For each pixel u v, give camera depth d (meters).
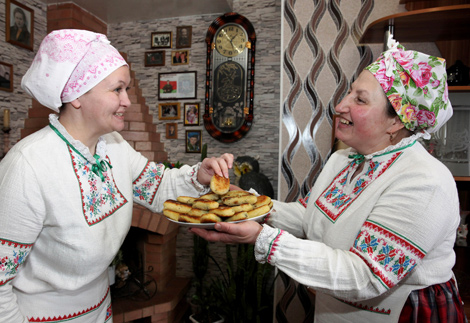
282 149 2.01
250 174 2.05
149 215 2.09
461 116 1.39
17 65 2.10
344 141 0.87
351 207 0.82
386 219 0.69
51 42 0.75
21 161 0.72
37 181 0.72
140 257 2.34
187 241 2.58
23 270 0.82
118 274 2.10
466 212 1.54
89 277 0.83
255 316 1.98
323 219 0.90
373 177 0.82
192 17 2.51
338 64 1.93
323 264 0.69
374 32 1.65
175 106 2.56
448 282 0.81
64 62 0.74
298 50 1.97
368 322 0.81
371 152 0.87
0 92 1.98
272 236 0.73
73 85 0.76
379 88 0.78
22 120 2.15
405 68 0.74
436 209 0.65
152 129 2.55
